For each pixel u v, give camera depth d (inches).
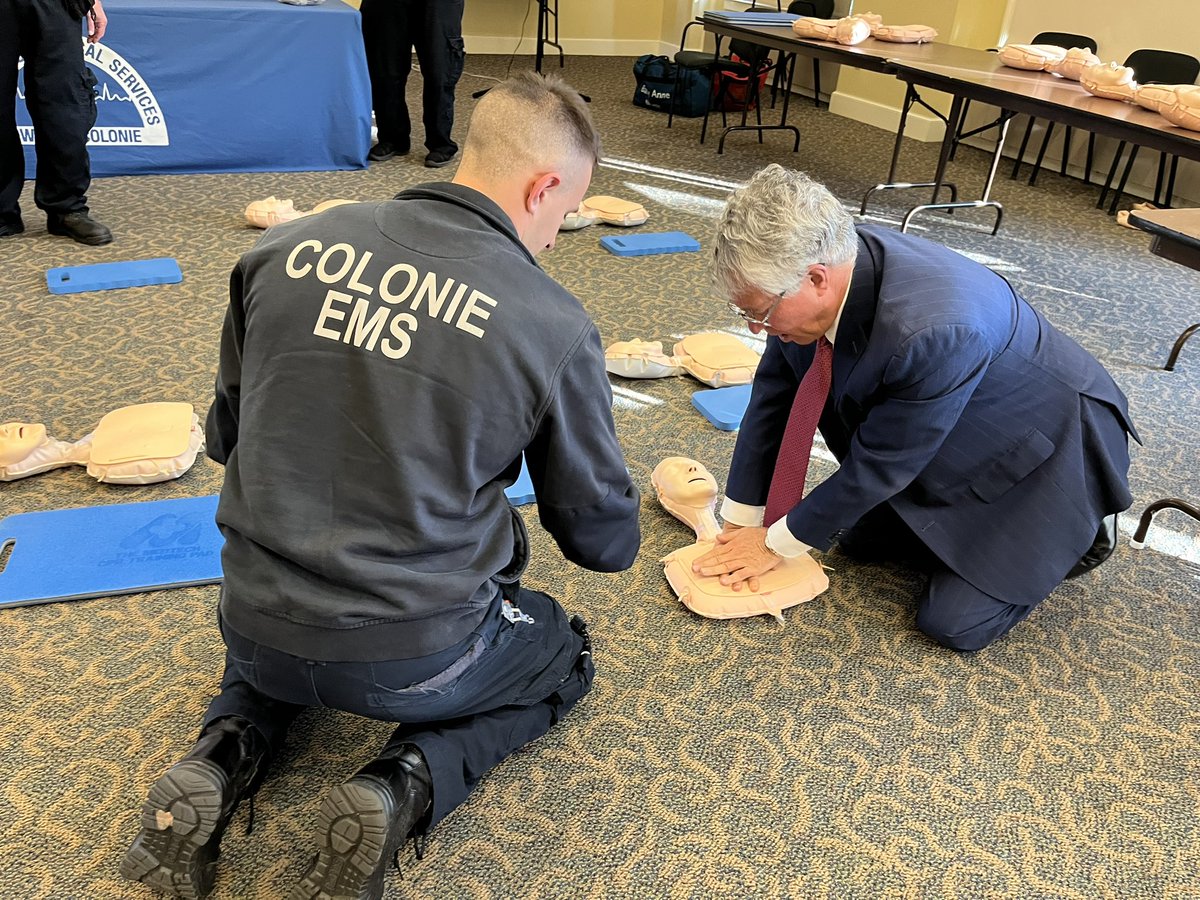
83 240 130.1
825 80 265.6
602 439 45.0
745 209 52.6
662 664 66.2
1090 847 54.7
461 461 40.6
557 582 73.4
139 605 67.3
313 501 40.6
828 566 78.2
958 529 67.4
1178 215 82.0
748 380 103.6
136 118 155.4
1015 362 63.1
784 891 50.9
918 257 58.0
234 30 154.5
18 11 116.3
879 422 58.9
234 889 48.8
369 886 43.6
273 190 157.9
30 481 79.9
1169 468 95.0
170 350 102.9
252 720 48.2
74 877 48.8
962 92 144.6
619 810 55.0
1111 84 133.0
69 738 56.8
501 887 50.0
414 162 179.9
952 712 63.7
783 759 59.2
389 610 41.6
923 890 51.5
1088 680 67.3
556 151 43.7
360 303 39.6
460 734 49.4
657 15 315.9
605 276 133.5
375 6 167.6
